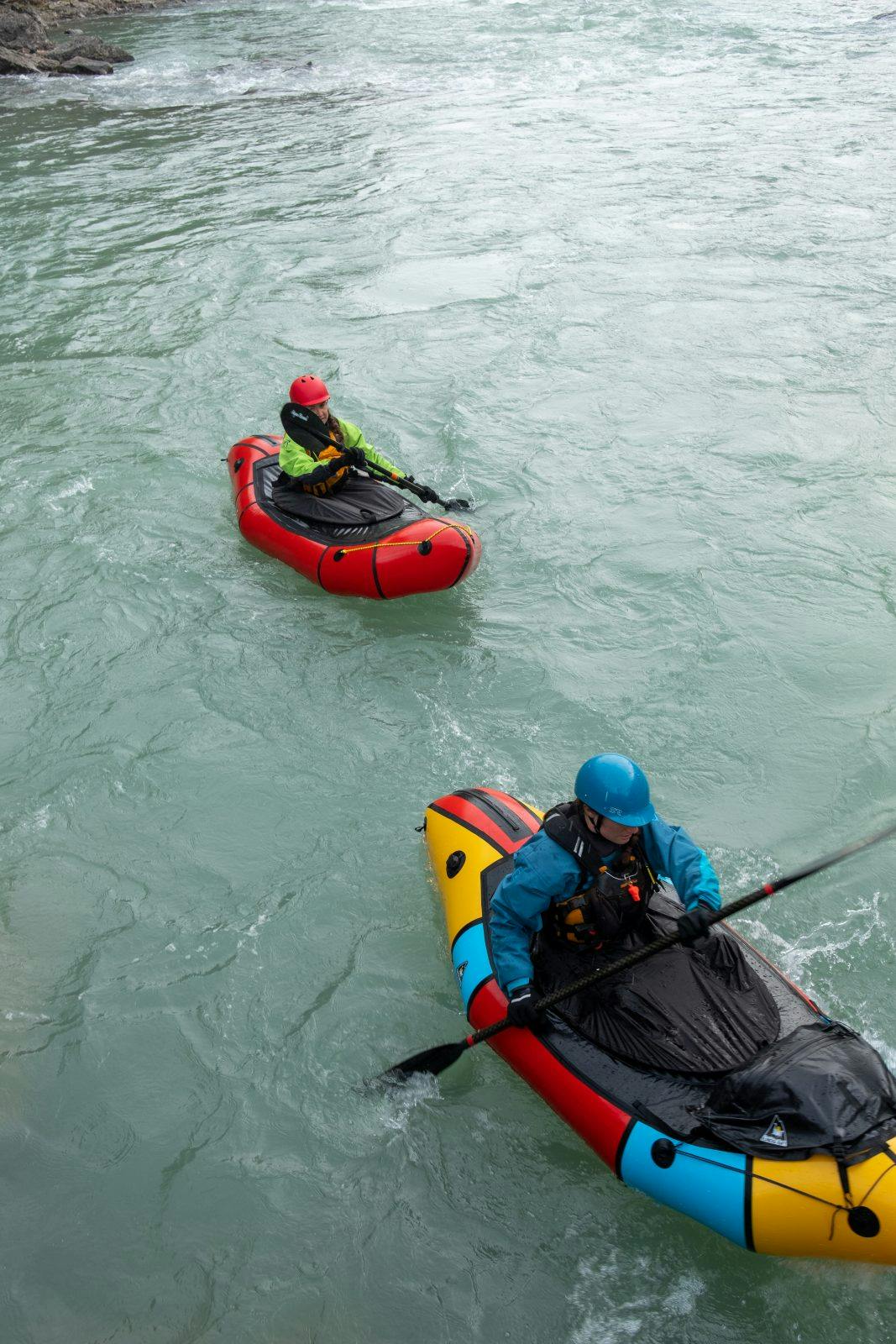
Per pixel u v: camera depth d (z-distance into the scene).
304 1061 4.16
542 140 16.11
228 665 6.29
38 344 10.51
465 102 18.59
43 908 4.86
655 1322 3.30
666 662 6.20
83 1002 4.41
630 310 10.48
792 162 14.39
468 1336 3.31
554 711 5.88
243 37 25.02
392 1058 4.15
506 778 5.45
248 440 7.75
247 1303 3.42
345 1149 3.85
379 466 6.88
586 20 24.33
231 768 5.60
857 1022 4.09
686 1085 3.40
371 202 13.82
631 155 15.13
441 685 6.09
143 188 14.87
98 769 5.63
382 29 25.08
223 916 4.78
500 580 6.93
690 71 19.73
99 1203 3.72
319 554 6.66
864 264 11.23
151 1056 4.20
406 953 4.56
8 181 15.52
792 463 8.00
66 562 7.25
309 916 4.75
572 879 3.55
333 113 18.28
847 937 4.47
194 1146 3.89
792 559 6.99
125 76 21.80
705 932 3.47
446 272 11.59
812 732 5.66
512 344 9.95
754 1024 3.49
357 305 10.94
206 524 7.60
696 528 7.34
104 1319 3.40
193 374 9.76
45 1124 3.97
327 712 5.93
